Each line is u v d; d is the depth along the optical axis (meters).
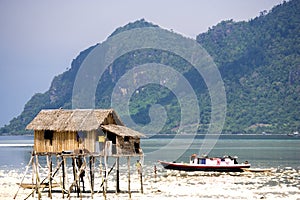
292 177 173.12
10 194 136.12
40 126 123.81
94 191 137.38
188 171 189.88
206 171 189.00
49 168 125.06
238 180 166.25
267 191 139.62
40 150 124.75
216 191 140.38
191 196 131.12
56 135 124.06
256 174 182.75
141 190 134.88
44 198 125.19
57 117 125.50
